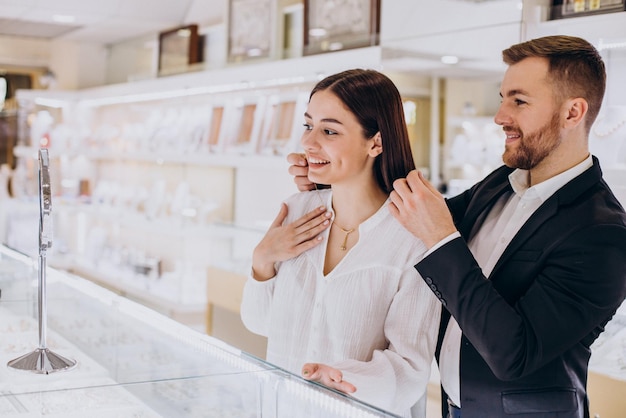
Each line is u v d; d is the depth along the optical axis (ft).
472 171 16.39
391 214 5.93
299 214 6.42
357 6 11.72
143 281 18.06
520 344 5.00
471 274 5.12
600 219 5.13
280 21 14.58
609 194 5.39
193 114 17.40
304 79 12.62
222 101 16.06
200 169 18.07
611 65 7.97
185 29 17.72
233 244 16.33
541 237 5.32
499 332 5.02
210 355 5.84
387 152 5.95
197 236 16.56
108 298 7.36
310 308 6.08
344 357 5.84
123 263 19.57
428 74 14.07
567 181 5.43
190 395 5.41
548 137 5.41
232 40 15.88
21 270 8.26
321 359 5.96
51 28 20.63
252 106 14.92
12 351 6.41
